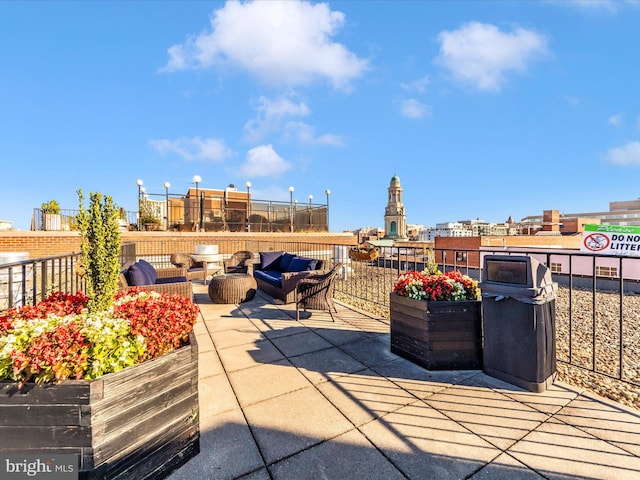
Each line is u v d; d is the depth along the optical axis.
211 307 5.29
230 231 14.03
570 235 23.17
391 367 2.84
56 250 9.66
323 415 2.06
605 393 2.40
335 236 15.63
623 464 1.59
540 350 2.34
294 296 5.53
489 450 1.71
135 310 1.71
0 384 1.23
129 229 12.30
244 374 2.69
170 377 1.55
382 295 6.95
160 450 1.49
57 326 1.47
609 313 6.10
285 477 1.52
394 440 1.80
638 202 87.44
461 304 2.77
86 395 1.26
